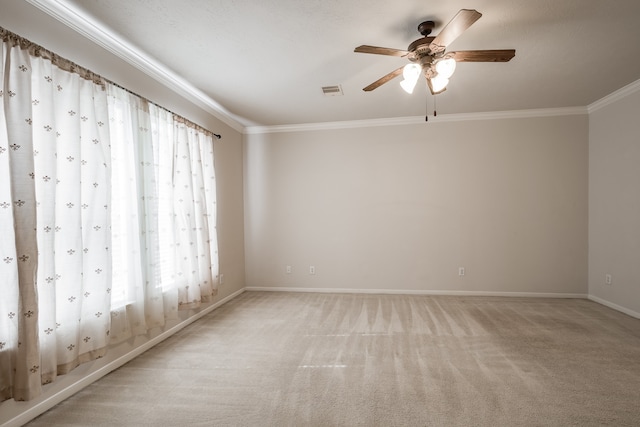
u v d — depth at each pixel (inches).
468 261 183.9
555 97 157.5
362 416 75.2
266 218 204.1
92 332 88.1
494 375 93.4
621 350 109.7
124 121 103.0
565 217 175.5
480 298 177.3
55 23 82.1
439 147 185.6
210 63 117.7
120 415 77.0
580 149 173.3
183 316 137.6
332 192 197.0
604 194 161.9
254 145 204.7
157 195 117.6
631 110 145.2
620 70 126.7
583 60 117.9
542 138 176.7
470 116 181.6
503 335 123.7
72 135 81.7
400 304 167.6
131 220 104.4
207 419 75.1
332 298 182.2
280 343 119.0
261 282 204.7
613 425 71.4
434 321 140.6
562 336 122.3
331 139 196.5
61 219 80.4
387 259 191.5
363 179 193.6
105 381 92.8
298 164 200.4
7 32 68.4
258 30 96.6
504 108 173.3
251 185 205.2
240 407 79.6
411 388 87.0
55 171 76.9
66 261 80.6
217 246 162.4
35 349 70.2
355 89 144.0
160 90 124.4
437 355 106.9
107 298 90.7
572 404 79.1
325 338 123.2
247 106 166.4
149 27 94.2
